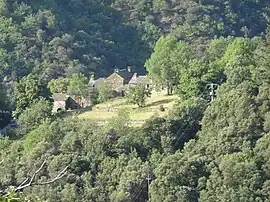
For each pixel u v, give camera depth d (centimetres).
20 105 8175
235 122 5662
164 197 5125
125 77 11306
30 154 5838
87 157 5838
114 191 5397
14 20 15675
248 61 7031
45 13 16262
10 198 1235
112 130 6075
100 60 15638
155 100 8088
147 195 5397
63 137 6241
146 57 16812
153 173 5450
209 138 5753
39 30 15362
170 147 6047
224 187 5034
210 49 9075
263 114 5622
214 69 7306
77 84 9875
